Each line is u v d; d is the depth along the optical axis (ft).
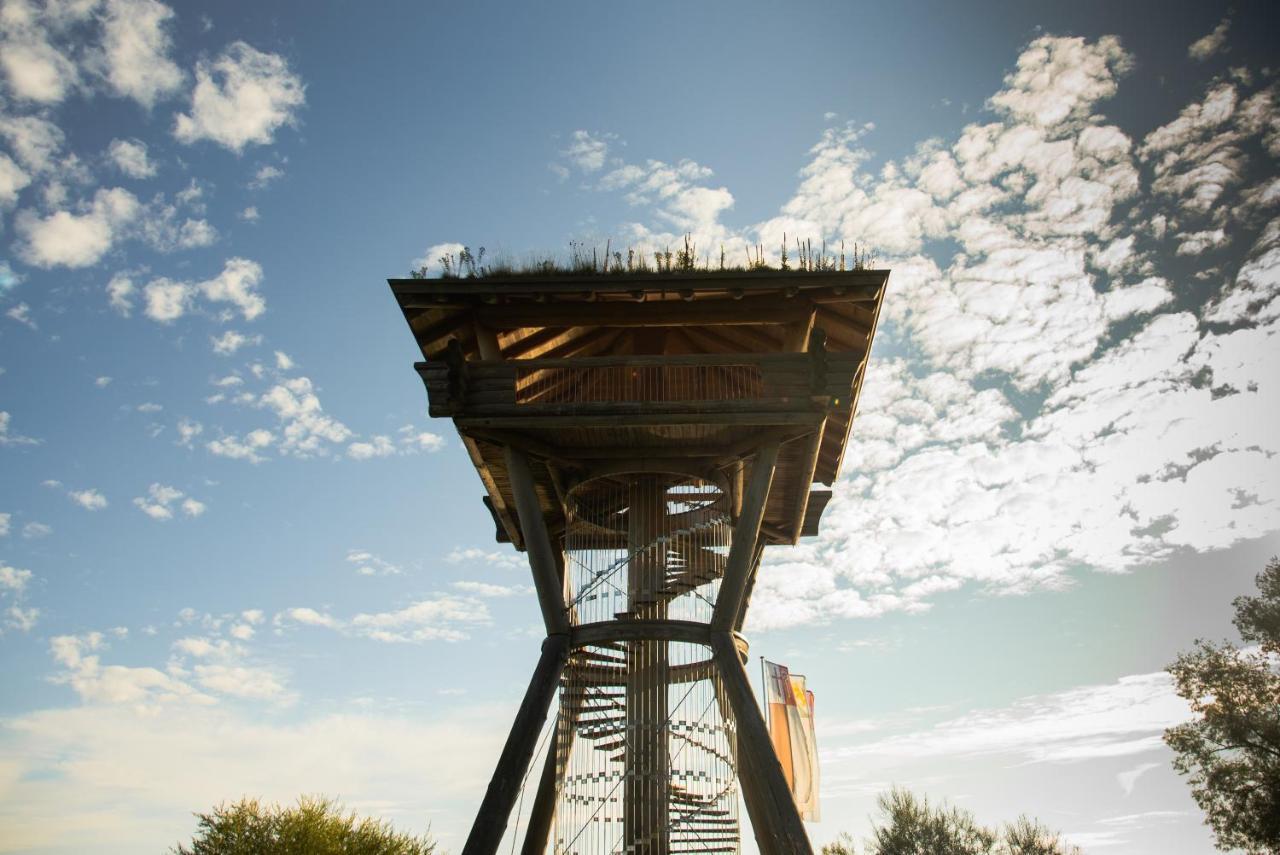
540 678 58.34
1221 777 118.42
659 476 65.72
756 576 79.87
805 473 65.72
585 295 58.18
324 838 96.12
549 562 60.90
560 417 57.31
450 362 57.36
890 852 124.98
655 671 60.95
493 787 53.57
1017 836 123.03
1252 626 121.90
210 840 94.17
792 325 60.54
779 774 55.01
